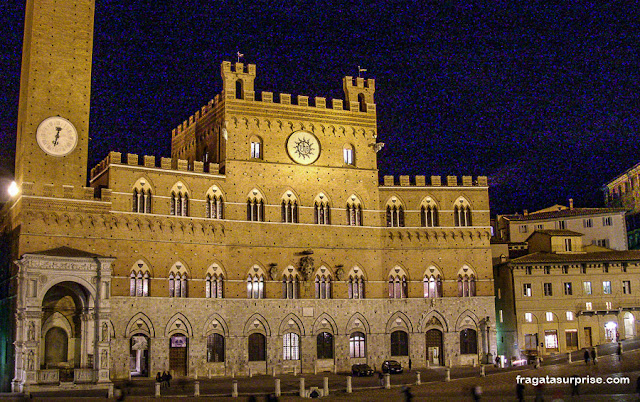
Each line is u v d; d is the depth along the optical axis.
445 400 62.84
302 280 97.69
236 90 102.44
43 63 86.19
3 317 86.25
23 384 74.12
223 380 86.50
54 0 88.06
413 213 104.06
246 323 94.06
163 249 90.50
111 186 88.12
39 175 83.75
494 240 119.88
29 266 76.50
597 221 128.62
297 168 100.31
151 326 88.19
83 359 80.19
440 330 101.94
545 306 108.31
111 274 85.94
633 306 108.06
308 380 86.38
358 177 103.31
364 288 100.75
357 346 99.44
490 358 101.56
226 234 95.06
